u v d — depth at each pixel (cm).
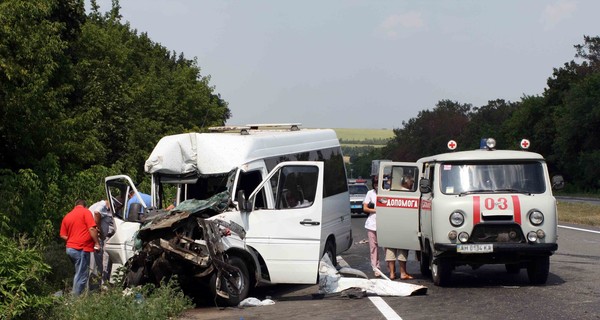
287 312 1158
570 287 1306
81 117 2270
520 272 1562
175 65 5775
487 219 1310
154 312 1077
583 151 8425
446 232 1319
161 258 1215
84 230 1314
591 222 2906
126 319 1038
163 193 1370
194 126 4072
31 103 1823
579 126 8319
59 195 1917
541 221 1305
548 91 9688
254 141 1366
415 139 15650
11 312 880
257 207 1319
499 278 1473
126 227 1285
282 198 1329
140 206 1305
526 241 1305
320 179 1326
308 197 1323
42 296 973
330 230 1589
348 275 1511
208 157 1326
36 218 1755
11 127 1864
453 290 1320
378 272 1508
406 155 15850
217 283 1206
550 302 1141
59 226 1895
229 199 1277
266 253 1288
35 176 1756
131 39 4500
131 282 1250
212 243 1191
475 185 1348
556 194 8150
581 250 1953
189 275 1242
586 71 9500
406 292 1275
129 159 3092
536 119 9744
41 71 1853
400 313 1093
